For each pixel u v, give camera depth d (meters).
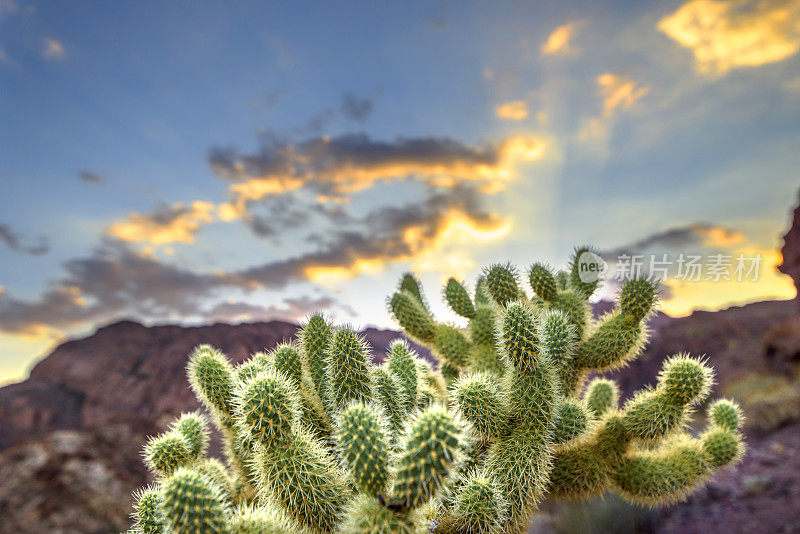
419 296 3.29
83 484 6.34
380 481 1.30
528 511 1.94
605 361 2.59
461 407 1.94
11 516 5.64
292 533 1.34
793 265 12.39
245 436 1.57
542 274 2.72
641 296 2.56
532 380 2.02
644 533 6.62
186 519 1.14
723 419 2.74
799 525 5.88
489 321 2.79
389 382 1.92
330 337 1.99
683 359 2.52
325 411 1.90
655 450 2.77
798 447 8.41
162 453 1.93
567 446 2.23
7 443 10.50
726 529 6.27
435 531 1.61
